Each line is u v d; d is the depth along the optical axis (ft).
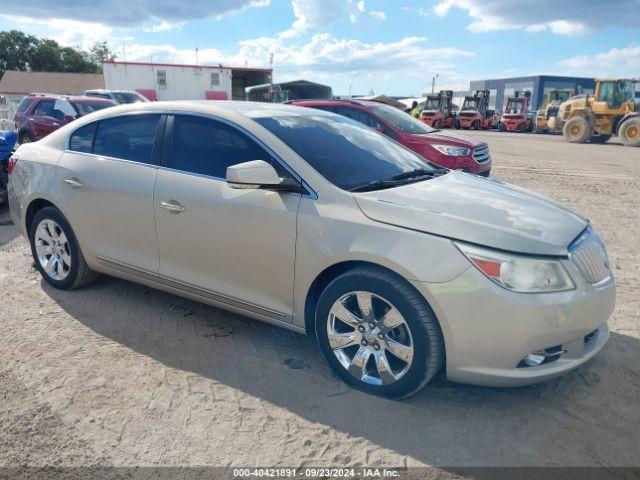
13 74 196.13
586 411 9.46
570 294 8.79
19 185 14.74
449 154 27.68
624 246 20.22
